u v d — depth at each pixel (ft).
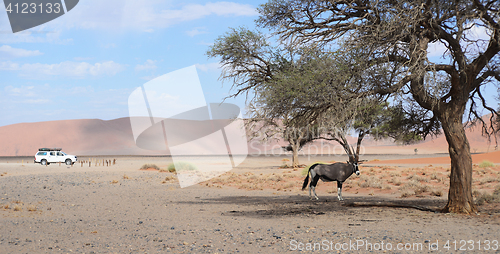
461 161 37.99
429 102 38.24
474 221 32.48
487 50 35.96
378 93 36.86
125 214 43.24
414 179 82.84
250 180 99.66
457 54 35.94
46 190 77.36
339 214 39.65
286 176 106.73
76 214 43.34
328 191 73.15
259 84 48.08
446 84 44.34
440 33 35.58
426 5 33.71
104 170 153.79
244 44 45.39
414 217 35.68
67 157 203.72
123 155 454.40
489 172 92.07
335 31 40.14
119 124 616.39
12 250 22.88
